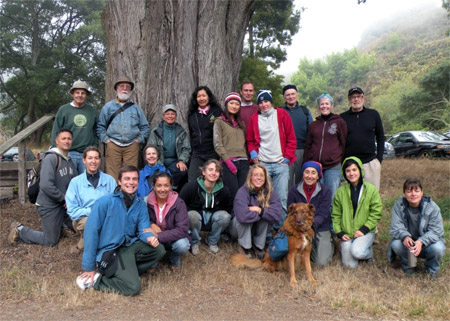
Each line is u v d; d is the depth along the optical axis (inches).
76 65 1228.5
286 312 136.2
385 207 289.7
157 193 166.9
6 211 235.6
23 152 252.7
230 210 198.2
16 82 1165.1
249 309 138.0
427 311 136.3
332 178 200.1
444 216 268.5
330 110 203.8
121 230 152.0
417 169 463.5
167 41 242.1
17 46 1183.6
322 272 173.8
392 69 3041.3
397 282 166.2
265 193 186.2
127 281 145.6
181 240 166.1
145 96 240.5
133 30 238.4
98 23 1203.2
